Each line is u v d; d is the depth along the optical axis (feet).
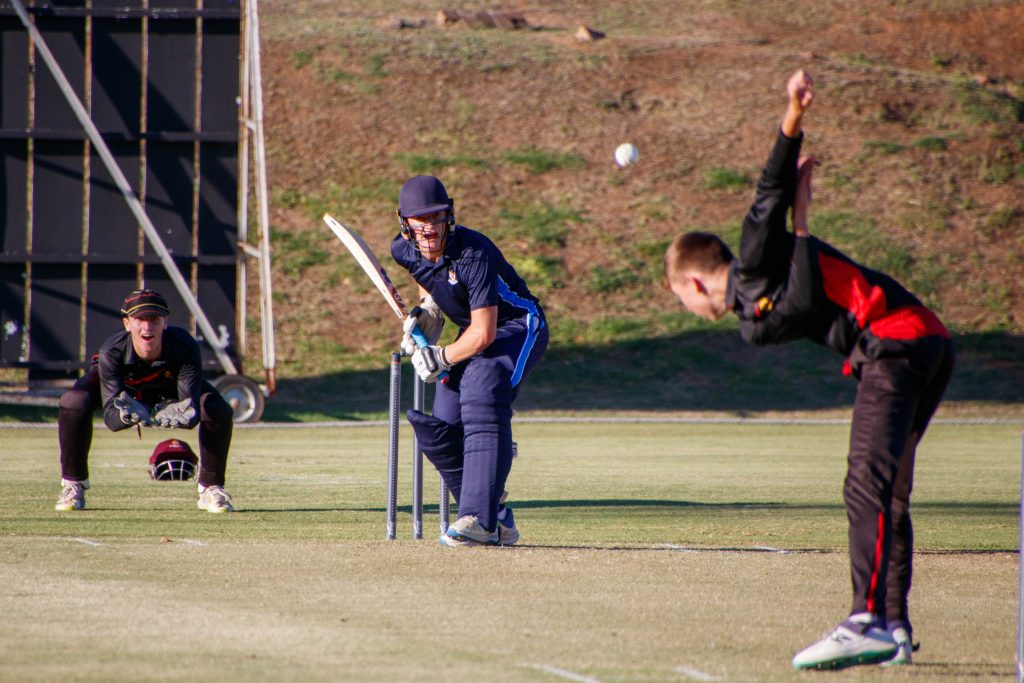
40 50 200.95
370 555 66.18
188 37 205.87
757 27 466.70
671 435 207.72
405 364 286.87
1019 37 467.52
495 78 397.19
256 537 75.15
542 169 362.33
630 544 75.41
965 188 369.09
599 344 295.69
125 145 206.08
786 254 45.68
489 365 71.00
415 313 73.72
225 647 44.37
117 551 67.15
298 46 401.70
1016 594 58.90
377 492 111.04
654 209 350.43
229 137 207.41
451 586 57.62
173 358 86.63
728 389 276.62
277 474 130.93
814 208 354.74
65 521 82.48
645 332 301.02
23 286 208.13
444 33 428.56
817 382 279.90
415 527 74.38
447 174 354.95
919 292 325.21
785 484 126.62
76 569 60.90
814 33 462.60
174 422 85.05
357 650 44.19
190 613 50.47
